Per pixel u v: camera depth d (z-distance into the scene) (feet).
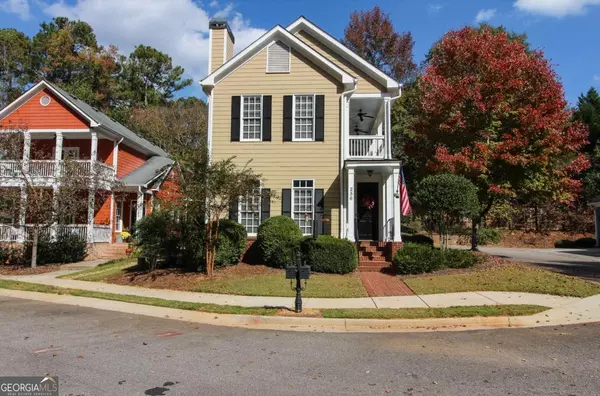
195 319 27.94
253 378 16.31
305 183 52.21
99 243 71.10
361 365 18.01
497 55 54.80
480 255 46.57
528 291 34.04
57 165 67.72
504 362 18.35
